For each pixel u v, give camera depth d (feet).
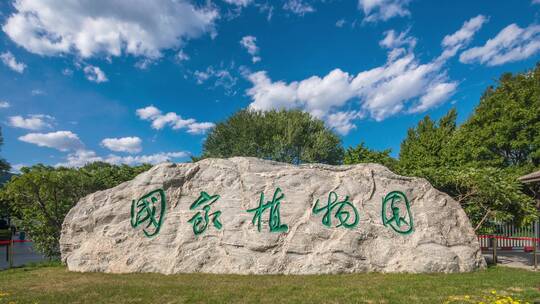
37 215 45.44
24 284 29.27
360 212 36.24
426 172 45.93
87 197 37.76
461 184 42.80
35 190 42.83
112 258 34.63
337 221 35.68
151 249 34.81
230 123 105.09
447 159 72.74
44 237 45.37
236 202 36.32
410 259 34.22
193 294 25.27
